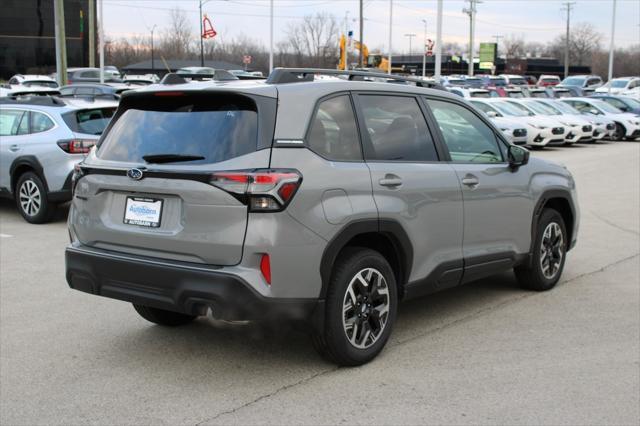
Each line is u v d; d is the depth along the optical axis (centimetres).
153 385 436
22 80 3083
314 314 431
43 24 6306
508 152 593
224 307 399
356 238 474
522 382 440
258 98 420
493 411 398
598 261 785
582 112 2777
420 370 459
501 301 623
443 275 521
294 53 8181
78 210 473
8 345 508
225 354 489
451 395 420
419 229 491
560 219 662
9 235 916
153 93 450
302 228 412
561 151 2317
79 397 420
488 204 559
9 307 600
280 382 439
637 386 435
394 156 486
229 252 403
